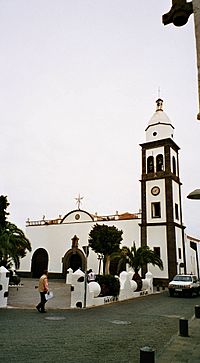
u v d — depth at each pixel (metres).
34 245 44.47
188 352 7.20
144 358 5.02
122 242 36.94
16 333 8.62
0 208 19.73
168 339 8.70
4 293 14.19
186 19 3.18
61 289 25.59
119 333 9.27
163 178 35.72
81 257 40.09
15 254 19.20
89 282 16.95
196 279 25.45
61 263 41.81
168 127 38.12
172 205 34.47
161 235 34.09
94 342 7.99
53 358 6.41
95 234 30.05
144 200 36.38
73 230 42.03
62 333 8.87
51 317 11.70
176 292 23.80
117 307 15.88
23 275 43.56
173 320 12.11
